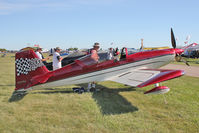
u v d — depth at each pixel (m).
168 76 4.32
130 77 5.46
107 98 5.35
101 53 5.87
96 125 3.44
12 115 3.93
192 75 10.52
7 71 12.49
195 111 4.22
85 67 5.77
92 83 6.29
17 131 3.18
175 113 4.10
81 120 3.66
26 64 5.32
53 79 5.59
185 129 3.32
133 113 4.10
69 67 5.77
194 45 27.69
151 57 6.56
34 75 5.41
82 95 5.64
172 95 5.64
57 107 4.46
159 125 3.46
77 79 5.82
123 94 5.85
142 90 6.48
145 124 3.50
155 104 4.76
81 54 9.02
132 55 6.31
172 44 7.92
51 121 3.62
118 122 3.57
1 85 7.25
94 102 4.89
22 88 5.33
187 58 27.44
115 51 6.06
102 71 5.92
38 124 3.47
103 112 4.14
